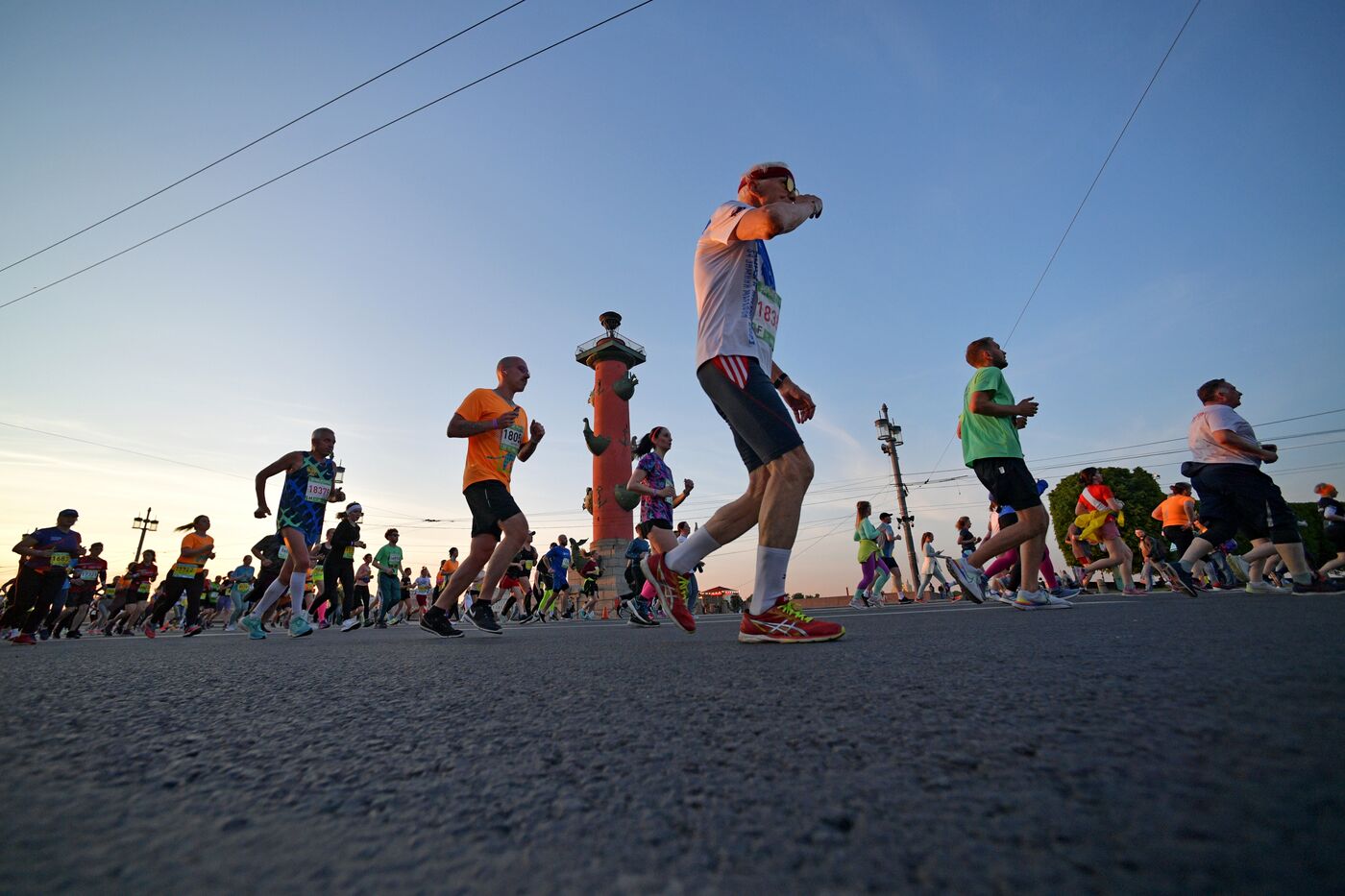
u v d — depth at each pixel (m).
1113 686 1.11
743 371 2.61
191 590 8.74
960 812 0.61
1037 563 4.85
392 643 3.96
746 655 2.06
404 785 0.81
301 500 6.13
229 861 0.59
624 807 0.69
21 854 0.61
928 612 5.52
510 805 0.72
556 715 1.19
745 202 2.78
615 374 31.23
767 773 0.77
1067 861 0.50
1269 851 0.49
